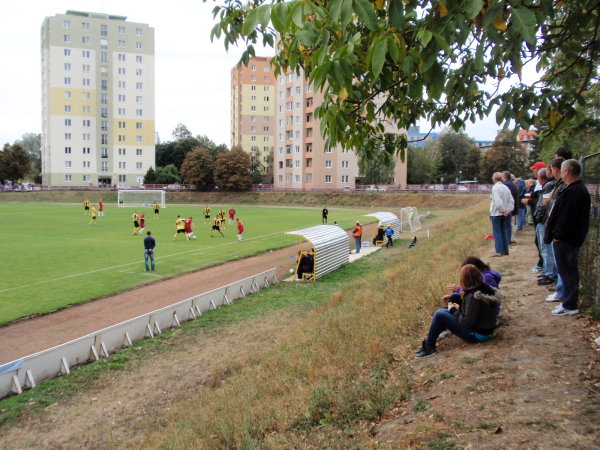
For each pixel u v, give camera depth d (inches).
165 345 474.6
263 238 1342.3
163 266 901.8
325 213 1878.7
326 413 225.1
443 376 227.3
